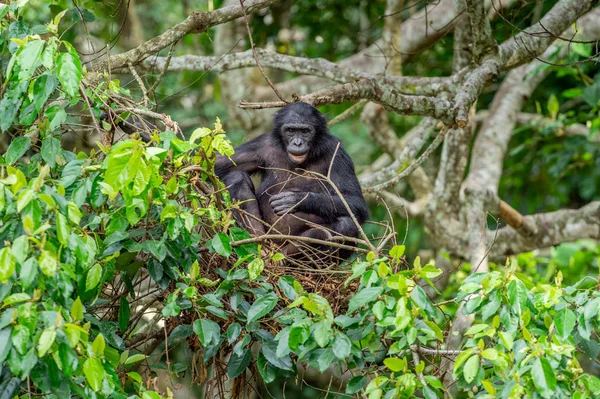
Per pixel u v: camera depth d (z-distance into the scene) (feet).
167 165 29.32
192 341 34.47
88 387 25.29
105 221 28.32
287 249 39.99
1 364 24.66
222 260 32.65
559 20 46.70
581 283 30.12
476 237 53.06
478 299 28.53
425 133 54.44
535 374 25.26
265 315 31.89
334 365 32.37
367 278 27.96
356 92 39.83
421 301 27.27
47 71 28.91
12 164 31.17
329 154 43.62
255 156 44.52
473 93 42.57
